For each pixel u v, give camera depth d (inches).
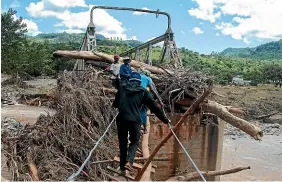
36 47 2150.6
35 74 2078.0
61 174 354.6
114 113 487.8
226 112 464.4
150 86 373.7
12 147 385.7
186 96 538.0
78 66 713.0
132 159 290.8
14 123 666.2
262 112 1529.3
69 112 432.1
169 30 823.7
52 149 390.9
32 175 342.3
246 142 1040.8
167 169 530.3
